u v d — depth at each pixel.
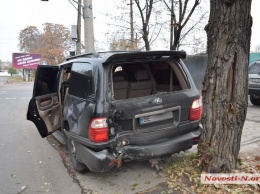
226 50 2.81
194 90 3.55
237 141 3.04
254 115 6.94
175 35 10.64
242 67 2.83
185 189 3.00
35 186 3.46
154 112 3.17
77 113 3.28
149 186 3.19
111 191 3.17
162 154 3.19
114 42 13.34
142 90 3.87
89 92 3.15
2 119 8.19
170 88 3.80
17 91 19.14
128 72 3.82
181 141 3.31
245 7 2.72
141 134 3.12
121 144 3.03
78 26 12.58
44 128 4.66
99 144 2.92
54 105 4.79
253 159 3.76
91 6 9.17
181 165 3.50
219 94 2.92
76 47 12.70
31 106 4.73
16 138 5.83
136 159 3.09
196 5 10.34
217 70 2.90
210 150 3.04
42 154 4.69
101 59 3.18
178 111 3.35
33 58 40.19
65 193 3.23
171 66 3.66
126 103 3.05
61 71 4.68
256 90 8.02
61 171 3.90
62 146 5.09
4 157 4.60
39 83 4.77
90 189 3.27
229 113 2.92
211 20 2.91
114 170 3.71
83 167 3.60
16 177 3.76
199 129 3.54
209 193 2.87
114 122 2.99
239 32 2.76
